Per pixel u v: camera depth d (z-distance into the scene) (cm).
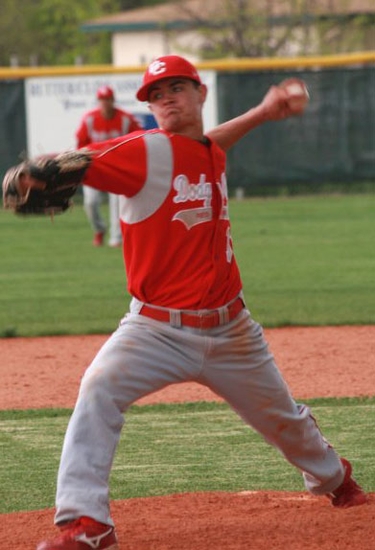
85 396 1446
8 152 7194
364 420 2377
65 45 14712
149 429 2347
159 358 1470
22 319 3691
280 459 2100
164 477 1980
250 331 1518
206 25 10712
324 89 7081
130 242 1477
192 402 2584
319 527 1591
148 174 1435
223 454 2142
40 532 1619
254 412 1555
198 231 1469
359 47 10700
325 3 10806
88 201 5494
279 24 10469
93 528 1416
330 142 7138
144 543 1544
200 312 1473
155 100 1480
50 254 5388
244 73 7038
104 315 3747
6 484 1961
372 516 1636
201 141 1502
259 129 7219
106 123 4994
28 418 2453
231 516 1672
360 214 6656
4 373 2911
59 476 1438
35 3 15150
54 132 7150
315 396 2592
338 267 4766
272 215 6706
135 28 12188
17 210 1402
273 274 4603
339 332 3403
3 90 7144
